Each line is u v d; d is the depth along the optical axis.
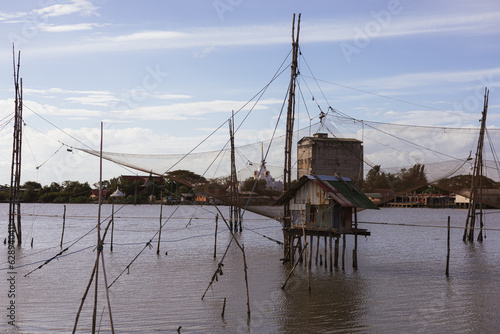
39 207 145.75
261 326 19.33
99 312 21.05
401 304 22.66
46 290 25.05
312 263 33.56
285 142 30.61
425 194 137.50
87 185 79.00
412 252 41.06
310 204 29.94
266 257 37.06
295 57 30.92
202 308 21.73
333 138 27.45
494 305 22.56
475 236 57.56
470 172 31.64
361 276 29.05
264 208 30.23
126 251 40.59
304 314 20.95
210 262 34.50
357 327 19.30
